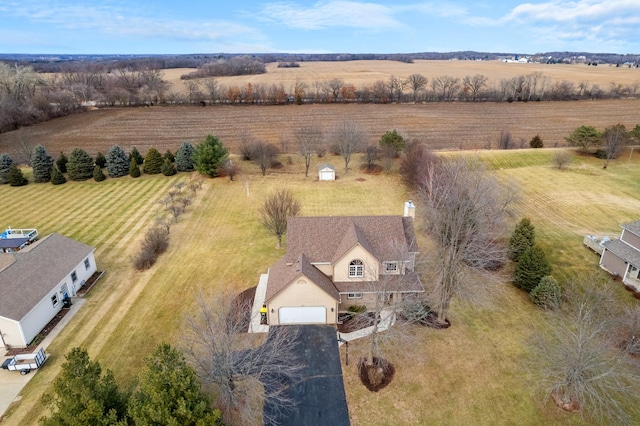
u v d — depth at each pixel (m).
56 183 66.19
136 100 135.62
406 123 110.12
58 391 19.05
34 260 35.44
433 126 107.12
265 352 29.05
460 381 27.48
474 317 34.03
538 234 48.06
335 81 150.50
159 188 65.19
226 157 70.75
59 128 106.75
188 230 50.25
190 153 72.56
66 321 33.62
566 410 25.16
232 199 60.53
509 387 26.94
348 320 33.75
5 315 29.33
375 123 110.06
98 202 59.28
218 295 34.00
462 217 31.20
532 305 35.56
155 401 18.34
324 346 30.86
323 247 35.53
